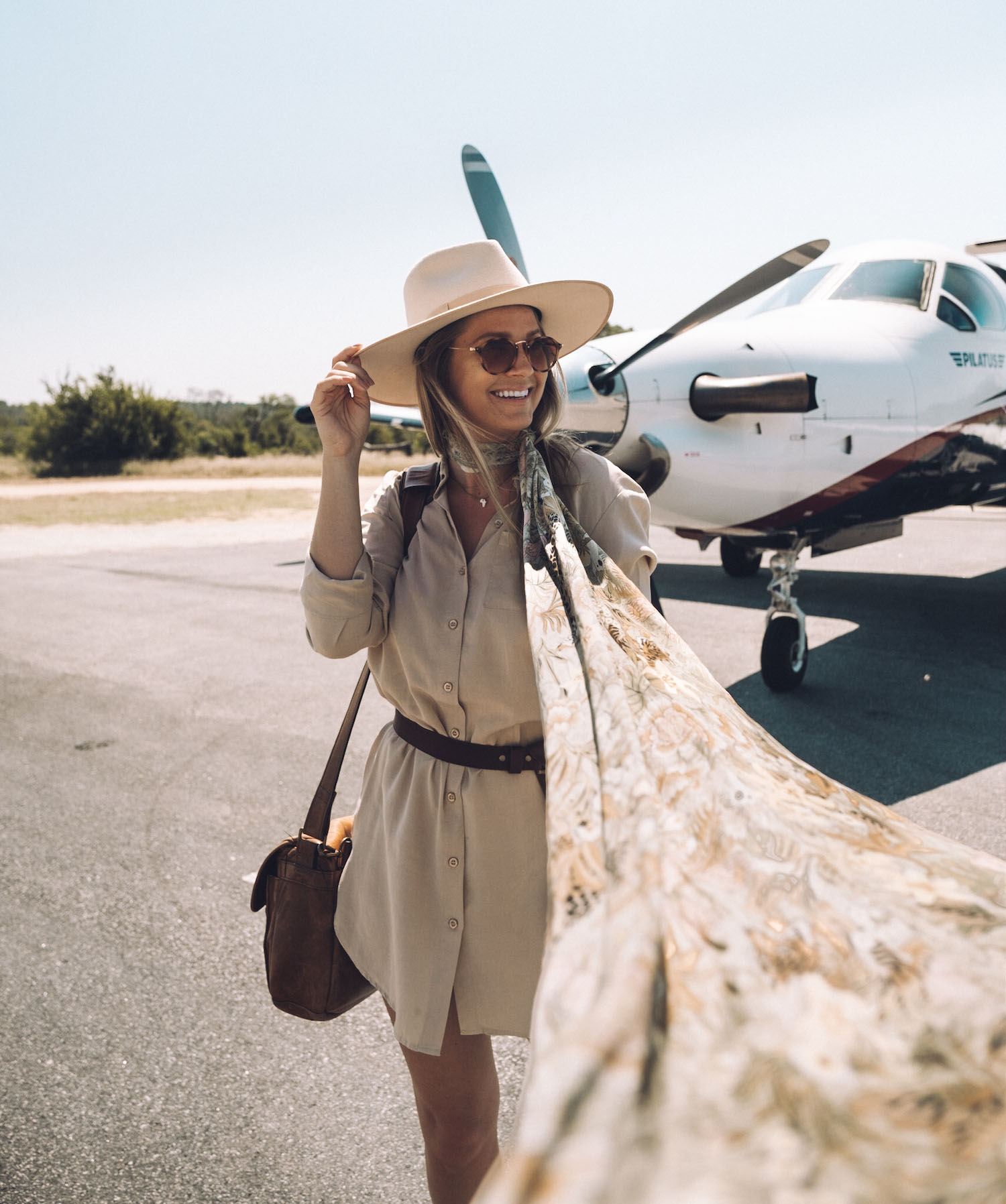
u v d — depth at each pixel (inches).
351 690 217.0
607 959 24.0
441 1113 54.4
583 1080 19.3
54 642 277.7
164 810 145.4
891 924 27.0
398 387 60.0
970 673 207.3
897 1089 20.9
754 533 190.1
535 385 53.7
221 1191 69.6
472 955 50.8
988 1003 23.7
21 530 634.2
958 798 135.3
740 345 181.6
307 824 58.2
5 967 101.3
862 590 322.3
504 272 54.9
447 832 50.5
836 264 221.0
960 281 215.2
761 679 206.4
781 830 31.8
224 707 205.3
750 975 24.7
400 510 55.4
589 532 51.1
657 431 174.9
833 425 183.3
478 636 49.5
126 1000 95.0
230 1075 83.3
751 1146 18.9
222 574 410.9
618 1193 17.1
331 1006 57.1
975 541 447.2
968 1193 18.2
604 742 34.0
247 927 109.2
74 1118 77.8
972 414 207.8
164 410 1589.6
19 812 145.9
